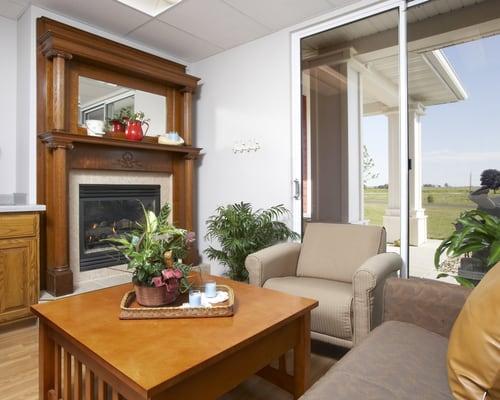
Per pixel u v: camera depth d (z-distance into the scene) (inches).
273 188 128.0
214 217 132.3
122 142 120.0
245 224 114.6
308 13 113.4
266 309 57.0
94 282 121.7
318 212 118.0
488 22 88.7
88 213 125.1
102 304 59.3
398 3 100.0
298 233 121.3
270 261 88.7
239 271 116.5
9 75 115.8
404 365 41.5
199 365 39.1
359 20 108.2
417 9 98.0
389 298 57.3
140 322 51.2
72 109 114.7
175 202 145.6
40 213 107.4
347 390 36.7
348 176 111.5
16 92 117.1
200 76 151.4
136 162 132.6
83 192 122.0
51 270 106.2
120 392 40.4
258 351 50.7
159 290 56.8
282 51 124.9
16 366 74.4
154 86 137.7
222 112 143.3
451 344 37.4
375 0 103.3
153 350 42.2
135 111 131.4
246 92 135.4
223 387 44.8
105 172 127.3
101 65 120.8
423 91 96.7
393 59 102.5
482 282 41.6
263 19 117.2
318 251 96.8
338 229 98.3
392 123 102.3
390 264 77.9
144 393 34.1
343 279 90.1
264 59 130.0
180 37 130.3
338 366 42.4
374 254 90.0
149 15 114.7
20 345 84.1
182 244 62.4
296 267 99.9
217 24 120.6
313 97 118.7
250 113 134.3
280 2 106.9
